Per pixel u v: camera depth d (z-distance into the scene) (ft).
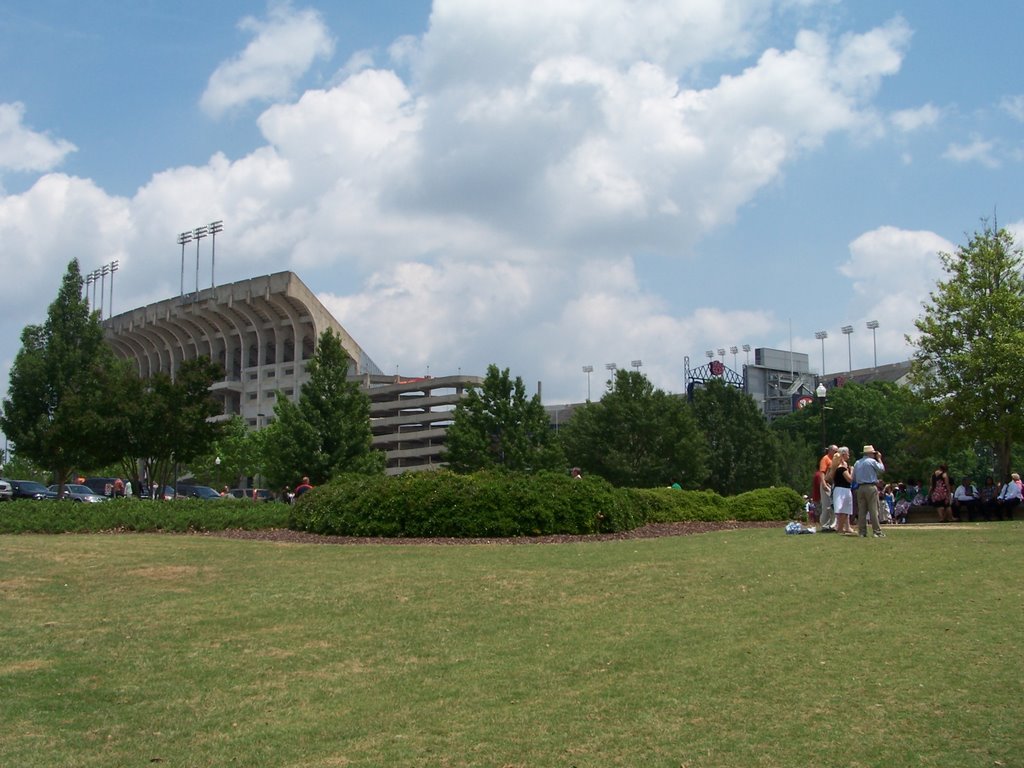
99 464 133.59
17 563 52.80
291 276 337.93
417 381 359.05
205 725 25.58
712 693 27.20
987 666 28.73
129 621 37.86
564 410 399.44
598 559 51.60
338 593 42.98
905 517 98.84
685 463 179.73
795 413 270.67
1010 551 51.11
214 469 239.30
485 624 36.63
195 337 379.14
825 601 38.65
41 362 128.57
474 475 71.41
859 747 22.65
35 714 26.55
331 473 144.56
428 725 25.27
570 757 22.65
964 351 116.26
